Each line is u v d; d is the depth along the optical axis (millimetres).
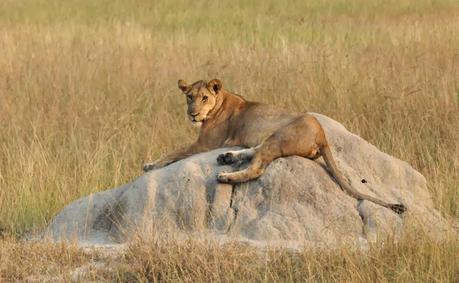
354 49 23078
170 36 27531
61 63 21531
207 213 11414
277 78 19359
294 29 28906
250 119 11859
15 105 18250
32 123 16859
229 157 11508
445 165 14320
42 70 21000
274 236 10992
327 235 10930
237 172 11414
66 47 23984
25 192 13492
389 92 18016
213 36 27531
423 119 16547
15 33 26766
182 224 11391
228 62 20891
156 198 11625
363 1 37375
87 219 12023
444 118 16656
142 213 11562
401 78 19188
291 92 18578
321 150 11562
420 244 10086
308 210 11195
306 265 9664
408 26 27719
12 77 20188
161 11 35938
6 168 15008
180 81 12289
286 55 21500
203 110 12078
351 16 33844
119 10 36344
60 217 12211
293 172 11391
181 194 11531
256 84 19188
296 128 11445
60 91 19125
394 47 23078
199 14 34812
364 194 11445
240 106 12164
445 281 9336
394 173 12055
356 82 18812
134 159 15523
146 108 18312
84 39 25797
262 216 11219
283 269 9656
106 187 14258
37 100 18578
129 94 19094
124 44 24500
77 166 15086
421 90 17938
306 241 10727
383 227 11055
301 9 36375
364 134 16500
